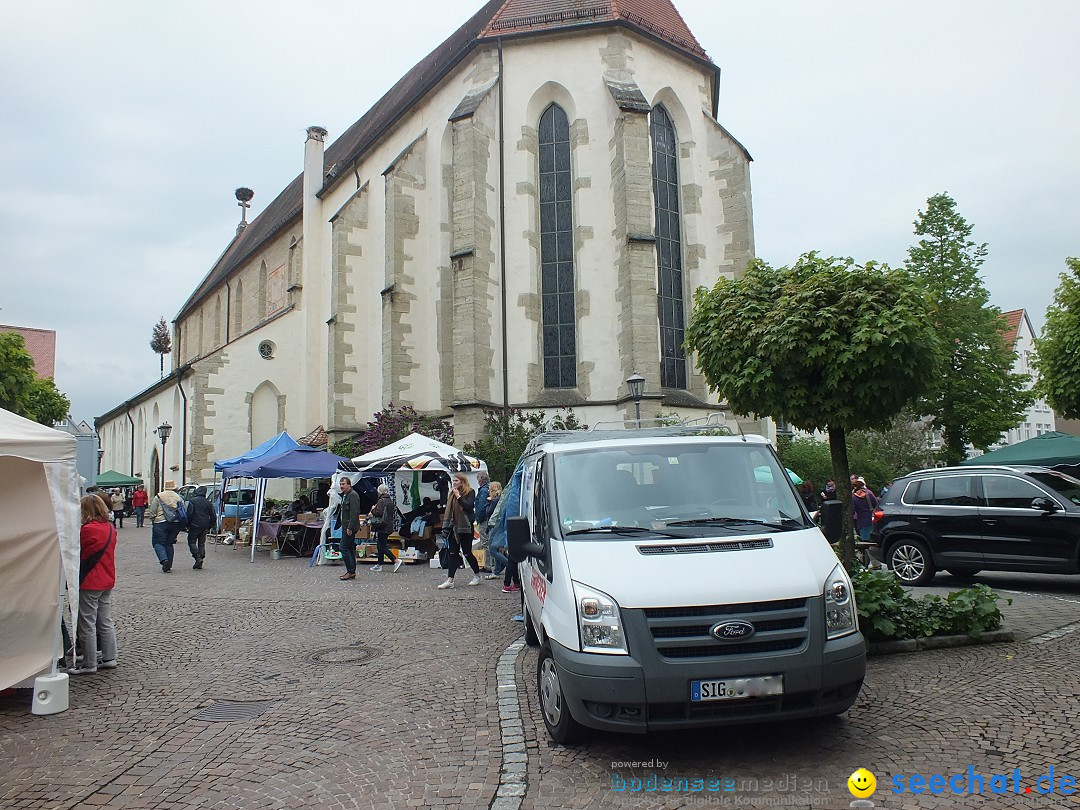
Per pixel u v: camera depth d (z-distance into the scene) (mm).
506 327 22031
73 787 4555
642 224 20594
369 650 8031
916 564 11898
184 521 16203
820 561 4883
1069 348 14141
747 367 8172
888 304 7699
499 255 22281
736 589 4512
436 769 4676
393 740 5227
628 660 4367
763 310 8203
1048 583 11992
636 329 20141
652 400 19922
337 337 27906
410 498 18844
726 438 6094
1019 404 26422
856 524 16750
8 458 6395
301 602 11344
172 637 8930
